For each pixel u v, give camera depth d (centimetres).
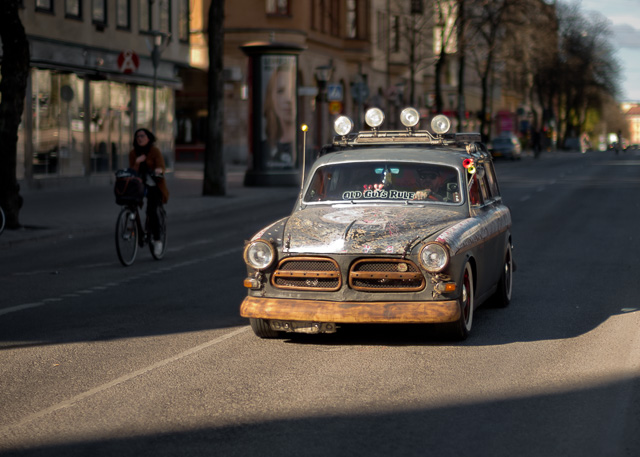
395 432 546
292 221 828
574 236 1727
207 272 1313
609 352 758
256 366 722
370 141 975
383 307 753
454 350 771
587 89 10756
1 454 511
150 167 1441
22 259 1498
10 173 1839
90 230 1927
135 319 942
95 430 555
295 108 3416
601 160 6869
